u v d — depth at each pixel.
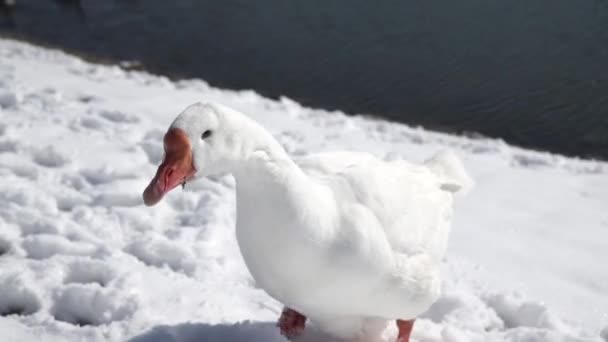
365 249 1.69
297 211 1.66
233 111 1.65
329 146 2.87
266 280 1.72
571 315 2.09
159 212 2.35
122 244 2.22
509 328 2.06
